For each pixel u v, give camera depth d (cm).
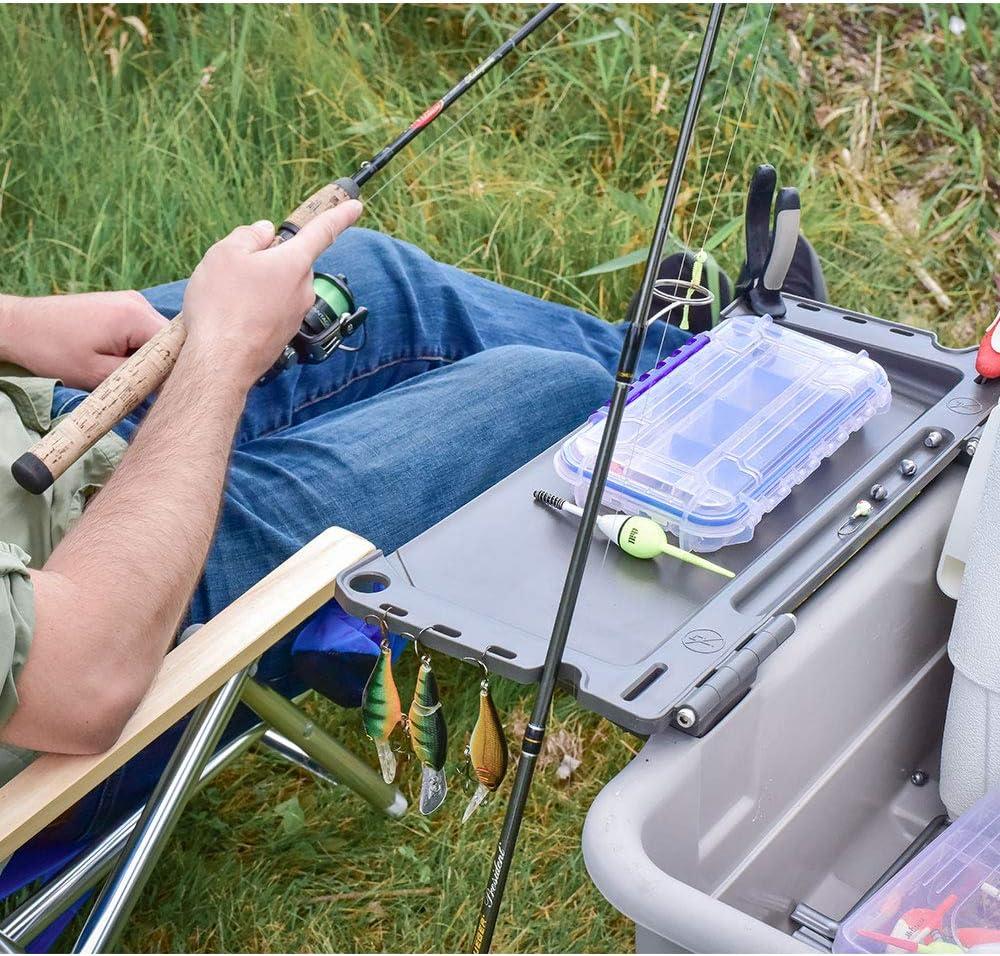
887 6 305
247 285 129
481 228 265
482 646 112
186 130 273
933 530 138
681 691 108
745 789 121
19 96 278
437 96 294
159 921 166
